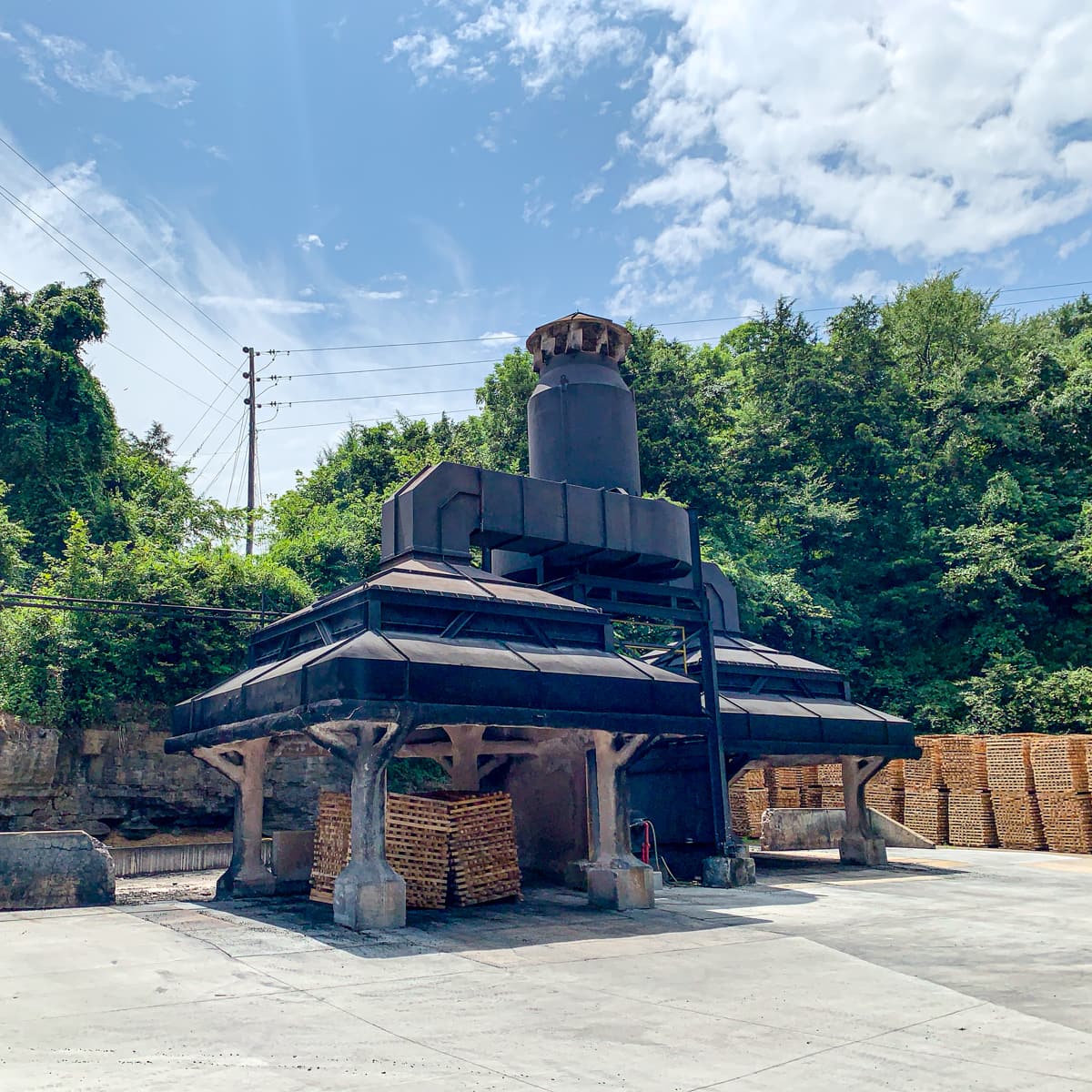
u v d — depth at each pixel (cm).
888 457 4569
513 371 4647
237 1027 737
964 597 4153
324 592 3369
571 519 1769
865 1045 715
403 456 4488
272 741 2050
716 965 1034
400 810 1492
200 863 2317
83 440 3597
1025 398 4900
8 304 3716
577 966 1016
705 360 6081
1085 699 3412
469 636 1425
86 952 1023
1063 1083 618
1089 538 4066
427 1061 655
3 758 2186
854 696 4100
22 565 2955
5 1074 596
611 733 1485
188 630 2589
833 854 2570
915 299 5578
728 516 4284
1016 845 2694
